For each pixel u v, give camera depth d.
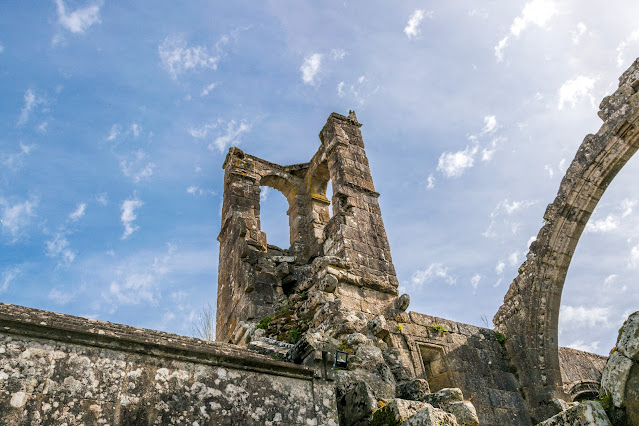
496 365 15.32
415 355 13.90
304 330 14.06
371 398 9.44
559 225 15.74
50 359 7.44
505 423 14.06
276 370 9.09
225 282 19.30
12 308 8.63
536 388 14.83
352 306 14.59
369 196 18.53
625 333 6.70
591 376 17.78
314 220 20.64
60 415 7.09
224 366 8.69
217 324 19.25
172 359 8.34
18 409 6.88
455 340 15.09
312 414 8.98
